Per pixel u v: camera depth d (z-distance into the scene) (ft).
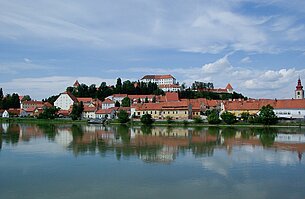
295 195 135.95
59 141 313.73
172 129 479.00
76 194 138.10
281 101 645.10
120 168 184.24
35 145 282.97
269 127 499.51
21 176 168.04
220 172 174.19
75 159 212.43
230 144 284.20
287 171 176.35
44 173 173.88
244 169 180.86
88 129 490.08
